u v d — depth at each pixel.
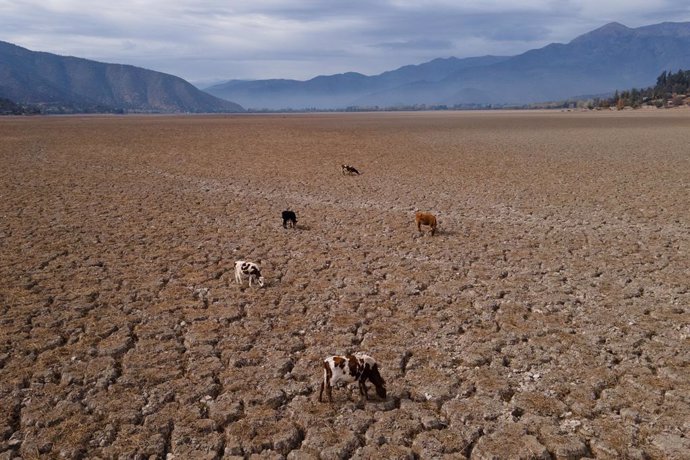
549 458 6.48
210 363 8.78
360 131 73.06
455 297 11.77
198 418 7.29
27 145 47.72
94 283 12.57
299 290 12.30
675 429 6.95
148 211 20.72
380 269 13.77
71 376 8.27
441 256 14.85
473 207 21.50
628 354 9.07
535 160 36.12
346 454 6.58
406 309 11.12
